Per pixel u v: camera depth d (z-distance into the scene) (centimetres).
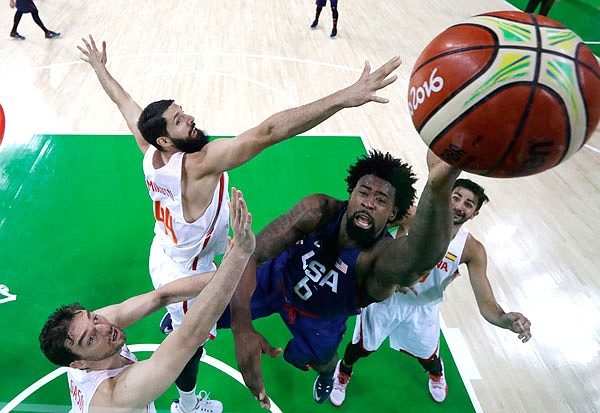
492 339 304
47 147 451
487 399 274
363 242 163
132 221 376
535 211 412
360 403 266
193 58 634
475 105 100
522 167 104
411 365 286
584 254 371
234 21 759
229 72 604
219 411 252
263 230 173
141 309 191
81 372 160
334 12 695
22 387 261
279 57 649
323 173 428
